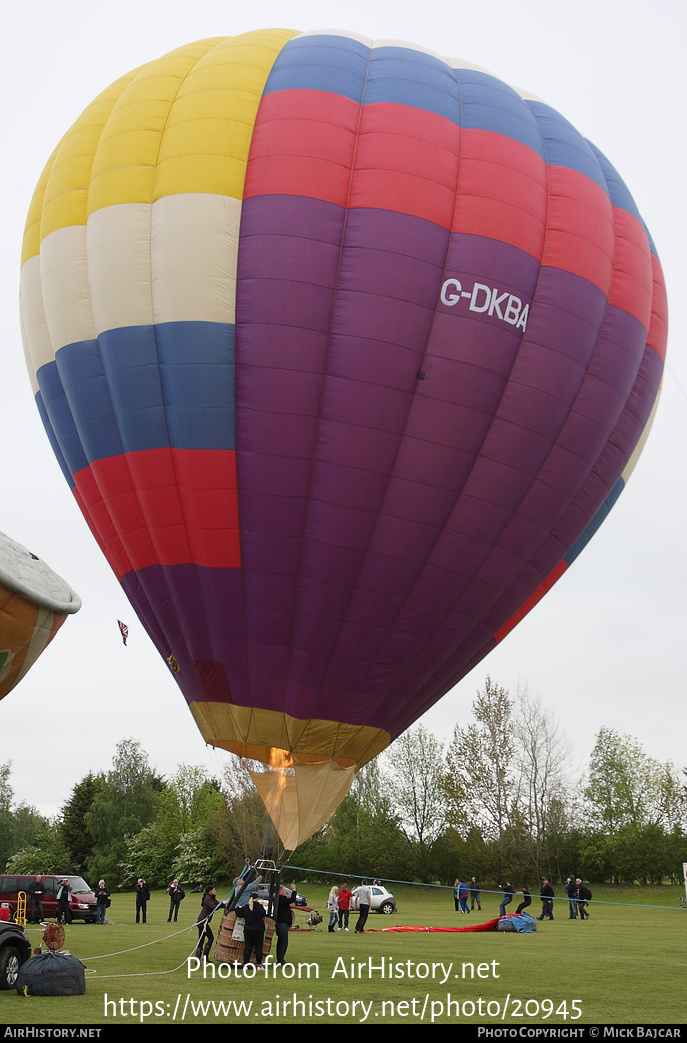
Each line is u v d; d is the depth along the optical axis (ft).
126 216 44.96
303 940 60.85
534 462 45.68
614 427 49.34
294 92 45.16
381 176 43.06
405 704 48.11
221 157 43.98
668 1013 32.40
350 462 42.70
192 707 48.29
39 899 83.61
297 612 45.01
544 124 50.11
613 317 48.01
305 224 42.34
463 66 50.24
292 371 42.22
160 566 46.70
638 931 72.54
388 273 42.14
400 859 165.07
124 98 48.78
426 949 54.44
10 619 64.54
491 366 43.45
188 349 43.11
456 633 47.52
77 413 47.42
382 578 44.52
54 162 51.29
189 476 44.11
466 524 45.06
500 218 44.04
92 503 49.24
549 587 53.06
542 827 157.07
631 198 52.85
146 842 185.68
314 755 46.70
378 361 42.06
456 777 161.38
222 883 167.53
